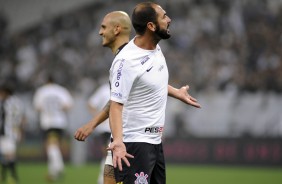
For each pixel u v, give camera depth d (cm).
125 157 1645
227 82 7544
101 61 8606
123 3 9494
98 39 9094
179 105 6838
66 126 6994
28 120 7206
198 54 8194
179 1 8931
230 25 8506
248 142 6328
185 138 6506
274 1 8569
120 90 1714
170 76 7862
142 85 1759
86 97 7306
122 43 1942
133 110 1775
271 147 6256
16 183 4650
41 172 5738
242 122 6694
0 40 9625
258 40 8106
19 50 9406
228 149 6384
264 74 7431
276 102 6625
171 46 8488
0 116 4597
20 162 7044
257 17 8488
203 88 7525
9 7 10000
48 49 9231
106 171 1969
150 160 1788
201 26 8612
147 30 1759
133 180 1772
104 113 1838
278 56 7856
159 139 1827
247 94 6869
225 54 8081
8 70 9125
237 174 5503
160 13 1764
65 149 6931
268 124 6606
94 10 9656
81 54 8981
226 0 8750
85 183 4694
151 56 1770
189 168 6209
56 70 8850
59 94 4928
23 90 8700
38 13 9881
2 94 4619
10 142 4622
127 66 1728
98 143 6838
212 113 6794
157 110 1802
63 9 9781
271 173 5650
